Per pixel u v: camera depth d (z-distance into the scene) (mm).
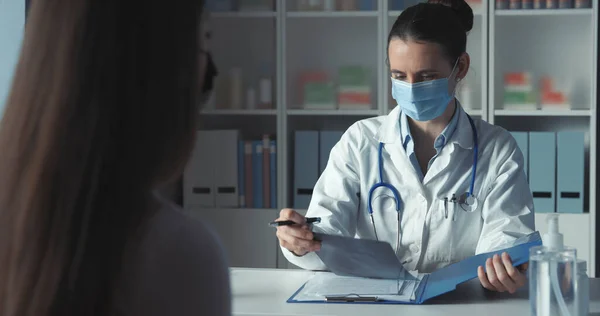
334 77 3473
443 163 1783
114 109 498
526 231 1701
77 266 484
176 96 521
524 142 3137
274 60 3457
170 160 523
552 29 3332
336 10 3355
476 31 3320
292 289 1548
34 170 494
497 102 3365
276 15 3352
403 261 1796
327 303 1418
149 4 515
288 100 3453
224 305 530
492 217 1741
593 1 3137
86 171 489
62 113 496
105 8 506
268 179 3354
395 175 1815
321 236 1491
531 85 3250
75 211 488
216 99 3447
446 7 1745
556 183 3139
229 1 3395
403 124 1823
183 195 3355
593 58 3148
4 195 503
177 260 513
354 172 1852
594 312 1320
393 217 1809
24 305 487
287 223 1519
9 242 497
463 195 1785
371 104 3467
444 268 1595
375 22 3465
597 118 3238
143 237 507
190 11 534
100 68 499
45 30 515
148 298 500
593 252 3113
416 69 1676
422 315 1321
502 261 1435
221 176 3348
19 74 518
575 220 3117
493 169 1787
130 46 505
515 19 3350
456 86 1771
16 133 507
